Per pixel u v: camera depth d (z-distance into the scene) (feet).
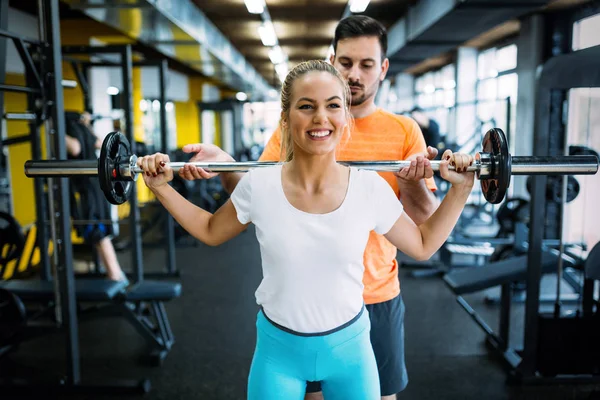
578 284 10.50
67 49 10.18
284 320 3.35
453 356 8.79
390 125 4.54
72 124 10.74
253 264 15.70
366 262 4.38
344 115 3.24
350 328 3.43
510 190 20.13
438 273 14.01
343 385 3.51
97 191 11.22
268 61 31.35
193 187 19.13
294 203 3.27
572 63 7.00
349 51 4.33
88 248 17.30
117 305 8.66
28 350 9.16
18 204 16.10
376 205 3.34
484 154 3.42
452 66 28.07
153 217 18.45
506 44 22.03
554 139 12.78
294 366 3.42
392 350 4.54
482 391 7.55
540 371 7.61
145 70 27.32
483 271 9.04
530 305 7.61
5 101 15.52
